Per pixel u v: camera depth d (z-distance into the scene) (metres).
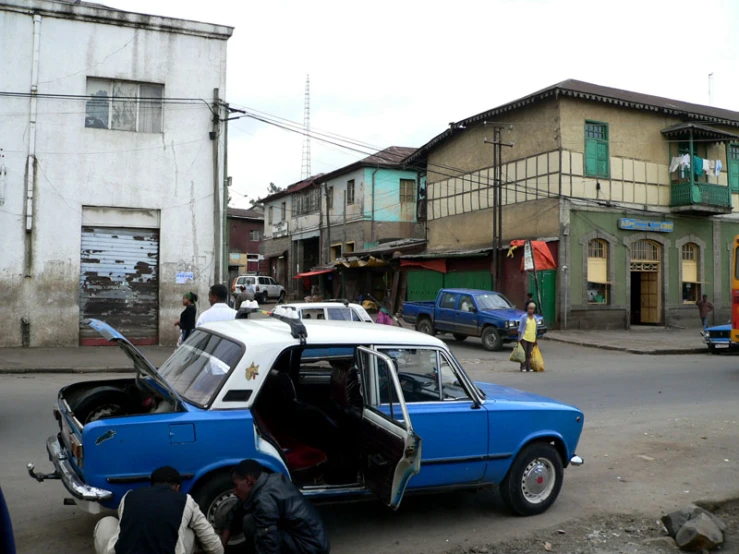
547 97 24.70
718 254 28.42
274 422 5.43
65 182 16.42
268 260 51.34
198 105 17.64
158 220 17.38
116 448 4.04
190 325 11.70
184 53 17.50
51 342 16.33
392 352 5.07
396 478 4.25
